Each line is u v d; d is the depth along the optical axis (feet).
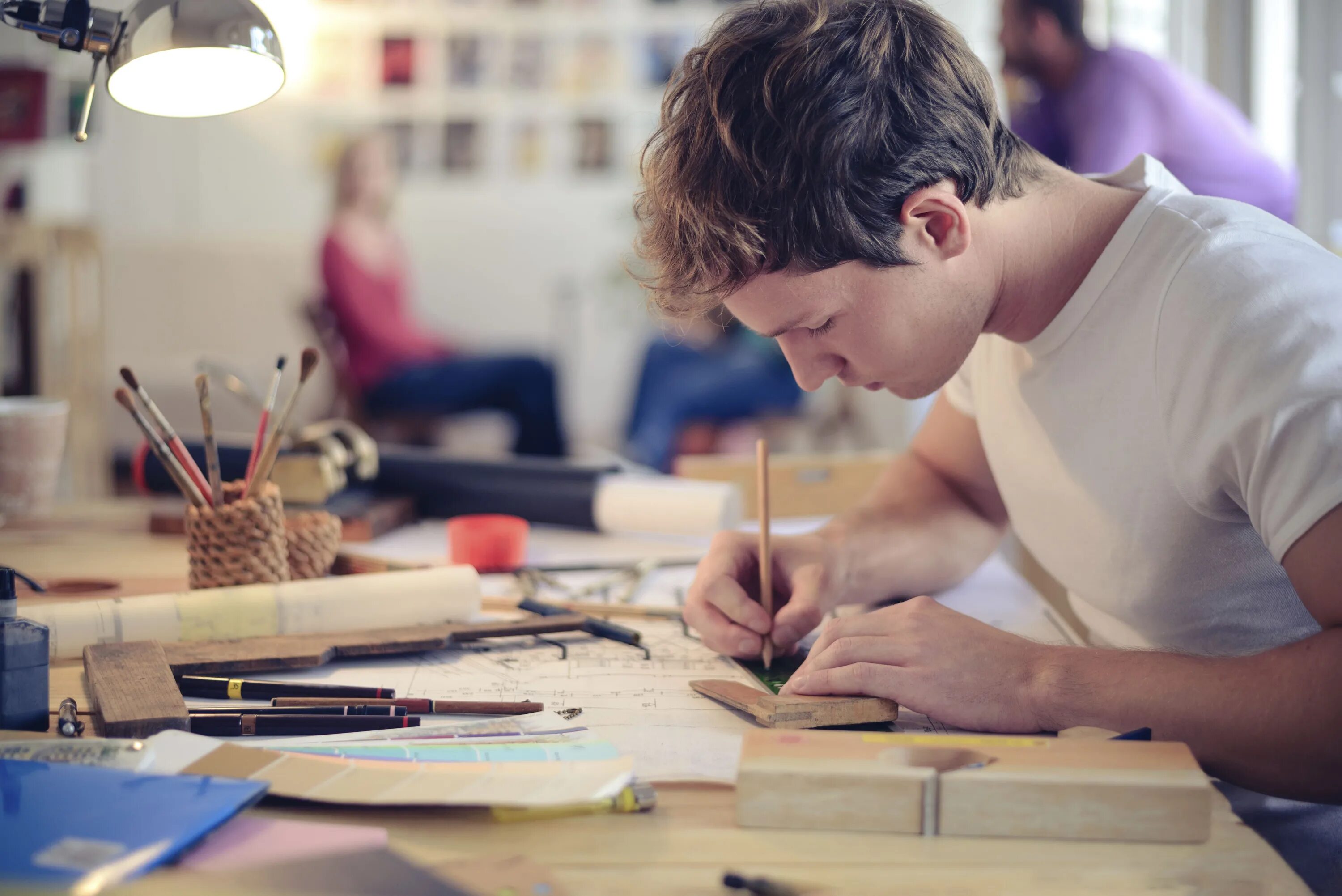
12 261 10.49
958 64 2.64
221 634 2.96
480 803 1.89
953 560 3.72
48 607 2.89
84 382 10.82
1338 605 2.17
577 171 15.16
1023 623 3.36
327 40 14.70
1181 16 9.59
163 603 2.94
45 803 1.74
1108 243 2.90
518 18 14.84
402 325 13.07
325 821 1.92
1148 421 2.81
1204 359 2.56
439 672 2.84
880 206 2.45
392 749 2.18
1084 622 3.67
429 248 15.20
